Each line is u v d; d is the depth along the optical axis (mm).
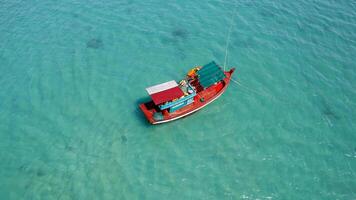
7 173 29656
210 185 28922
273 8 51750
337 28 47594
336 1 53594
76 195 28016
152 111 33094
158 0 53281
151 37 45344
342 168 30406
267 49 43844
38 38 45031
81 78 39188
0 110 35219
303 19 49375
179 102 32562
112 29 46719
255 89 38281
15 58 41875
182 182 29094
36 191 28312
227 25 47781
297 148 32062
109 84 38406
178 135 33094
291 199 28016
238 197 28094
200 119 34719
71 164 30375
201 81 34938
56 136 32844
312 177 29641
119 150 31641
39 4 52312
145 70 40344
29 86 38094
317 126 34219
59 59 41844
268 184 29062
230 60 42000
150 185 28812
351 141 32844
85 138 32688
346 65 41594
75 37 45281
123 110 35406
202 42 44719
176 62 41500
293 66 41375
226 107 36062
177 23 47969
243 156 31281
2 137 32656
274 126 34156
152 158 31016
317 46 44375
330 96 37594
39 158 30875
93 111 35281
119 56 42312
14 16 49219
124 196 28000
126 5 51719
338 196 28250
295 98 37281
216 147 32062
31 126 33719
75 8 51156
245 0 53531
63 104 36000
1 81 38656
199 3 52594
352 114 35594
